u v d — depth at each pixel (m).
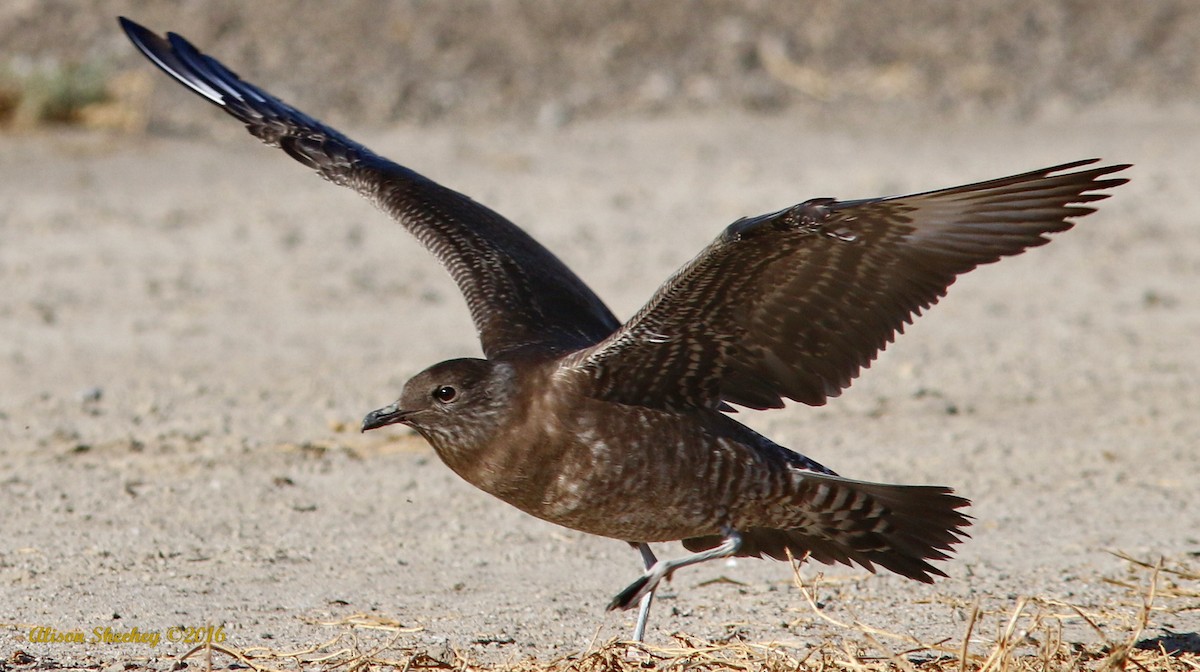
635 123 27.59
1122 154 25.94
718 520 8.98
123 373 15.55
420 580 10.38
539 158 25.39
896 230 8.27
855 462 12.99
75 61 27.30
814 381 8.92
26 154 24.33
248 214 22.22
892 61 30.55
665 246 20.64
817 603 9.95
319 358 16.20
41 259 19.69
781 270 8.45
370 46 29.53
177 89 27.55
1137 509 11.88
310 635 9.22
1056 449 13.44
